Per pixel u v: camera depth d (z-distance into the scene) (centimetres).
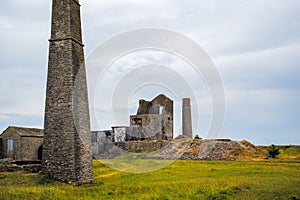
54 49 2295
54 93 2278
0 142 3925
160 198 1741
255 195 1702
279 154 4394
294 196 1612
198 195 1770
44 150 2272
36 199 1730
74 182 2172
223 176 2473
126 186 2089
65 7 2302
